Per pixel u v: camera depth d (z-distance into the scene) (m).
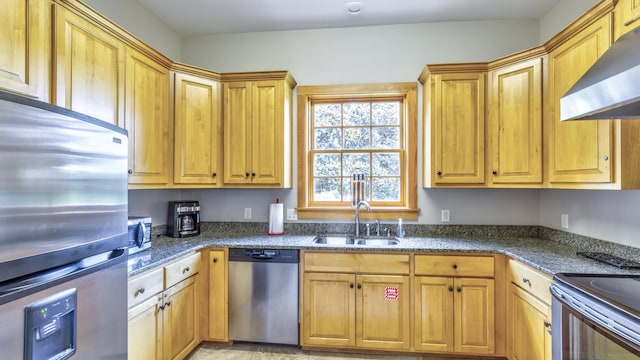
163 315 1.85
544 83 2.04
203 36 2.95
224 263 2.33
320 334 2.25
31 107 0.81
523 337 1.88
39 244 0.83
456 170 2.36
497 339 2.10
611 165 1.53
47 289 0.85
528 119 2.12
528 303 1.81
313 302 2.26
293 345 2.37
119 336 1.17
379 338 2.20
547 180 2.03
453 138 2.36
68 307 0.92
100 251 1.08
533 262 1.74
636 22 1.38
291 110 2.81
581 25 1.71
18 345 0.77
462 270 2.13
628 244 1.75
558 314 1.41
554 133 1.95
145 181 2.04
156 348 1.78
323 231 2.79
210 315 2.33
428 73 2.44
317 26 2.80
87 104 1.57
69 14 1.46
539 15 2.60
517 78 2.16
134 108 1.93
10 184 0.76
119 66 1.80
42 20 1.31
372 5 2.46
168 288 1.90
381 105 2.87
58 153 0.90
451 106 2.36
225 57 2.94
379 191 2.84
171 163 2.30
